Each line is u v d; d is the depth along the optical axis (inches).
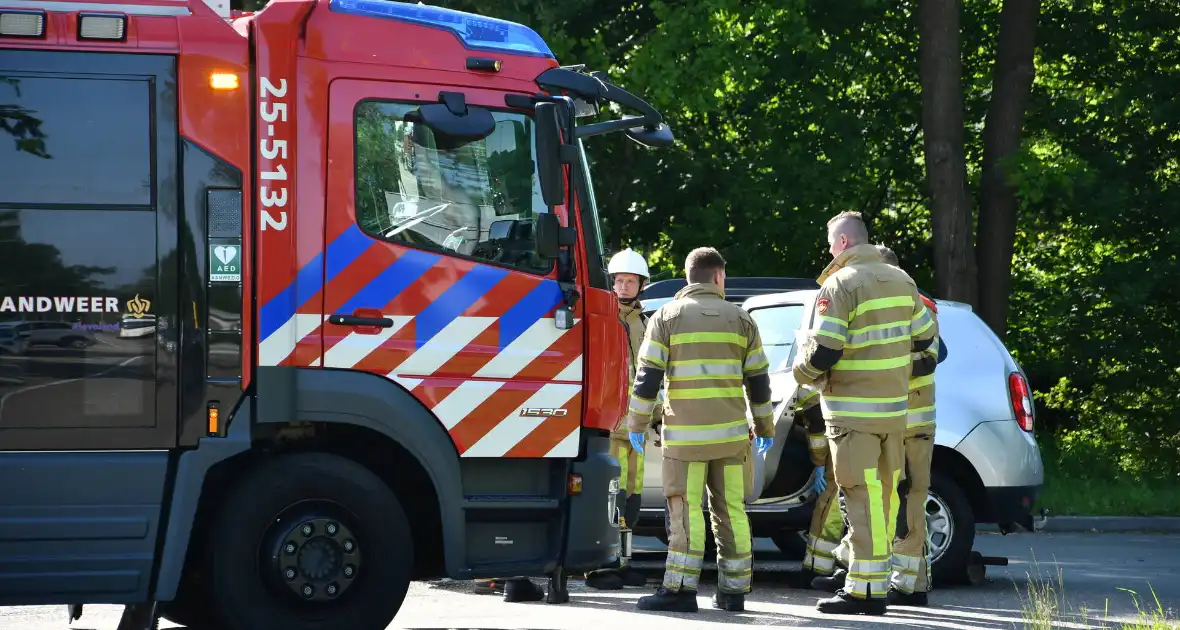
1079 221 1166.3
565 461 386.3
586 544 386.0
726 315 474.3
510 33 389.7
